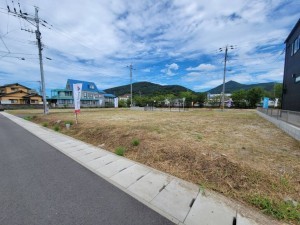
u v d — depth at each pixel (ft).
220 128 26.68
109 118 43.65
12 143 20.04
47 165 12.78
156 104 145.28
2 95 114.11
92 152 16.20
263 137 20.07
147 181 10.02
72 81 147.54
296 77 35.42
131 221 6.68
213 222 6.53
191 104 131.54
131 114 60.18
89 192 8.84
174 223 6.56
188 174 10.79
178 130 24.44
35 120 45.19
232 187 8.99
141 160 13.82
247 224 6.38
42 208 7.47
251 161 12.12
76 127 28.55
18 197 8.34
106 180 10.23
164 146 15.30
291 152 14.32
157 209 7.41
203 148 14.75
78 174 11.13
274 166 11.32
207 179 9.99
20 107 106.22
